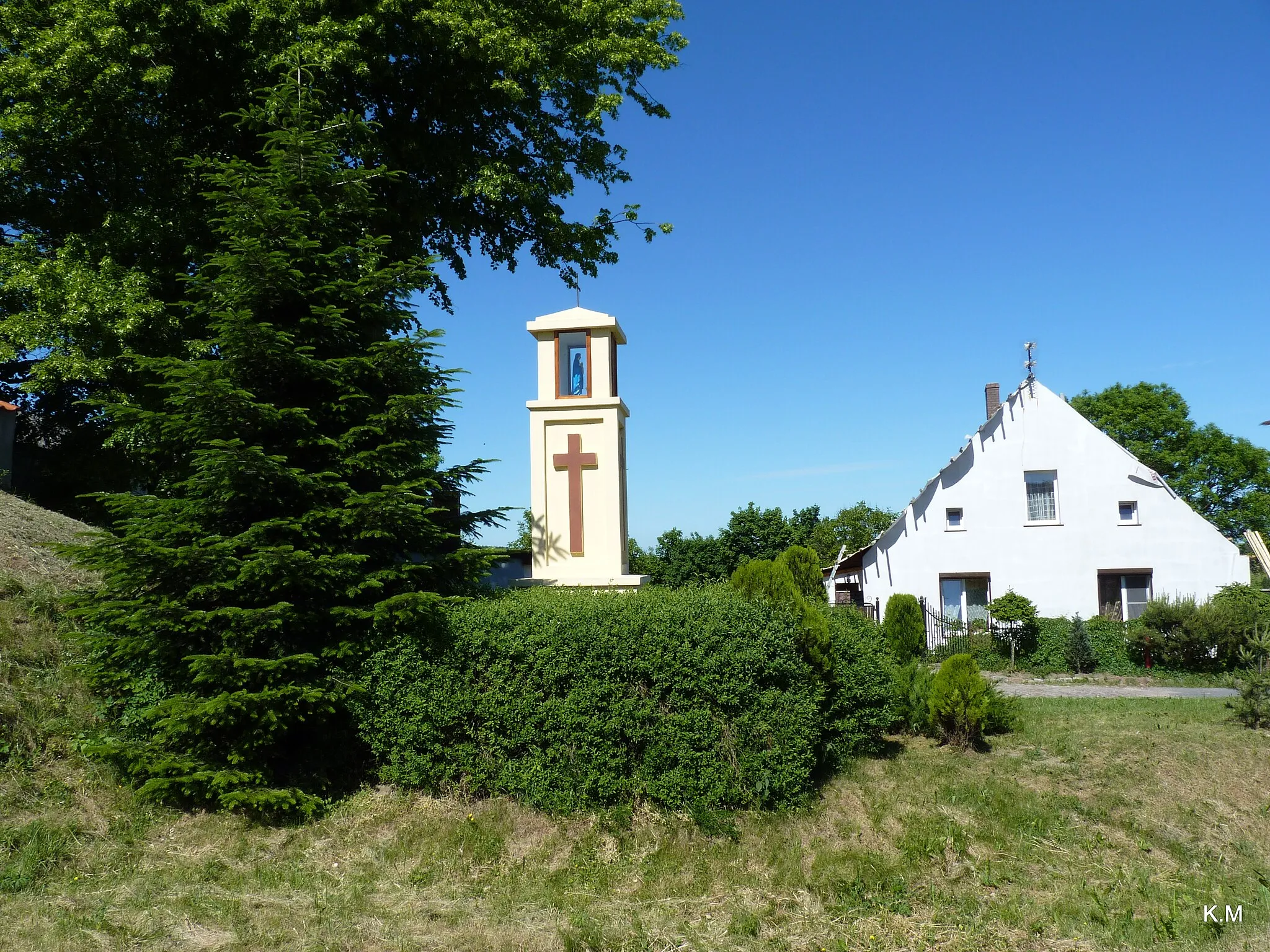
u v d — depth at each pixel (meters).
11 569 10.12
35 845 6.55
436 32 13.33
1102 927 6.58
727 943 5.95
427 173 14.87
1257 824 8.81
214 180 8.69
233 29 13.02
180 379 8.18
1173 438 39.78
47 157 15.05
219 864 6.64
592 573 10.94
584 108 15.41
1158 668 20.92
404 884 6.62
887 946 6.09
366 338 9.08
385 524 8.23
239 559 7.57
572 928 6.02
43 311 13.27
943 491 24.80
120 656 7.38
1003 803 8.59
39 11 13.55
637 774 7.62
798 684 8.23
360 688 7.55
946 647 22.72
